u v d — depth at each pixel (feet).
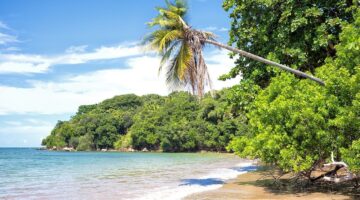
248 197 56.75
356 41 44.62
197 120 337.11
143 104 499.92
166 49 63.62
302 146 51.21
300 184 63.57
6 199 62.39
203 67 58.75
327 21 61.41
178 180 86.33
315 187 62.23
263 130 54.44
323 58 67.21
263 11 69.51
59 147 472.03
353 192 56.39
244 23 71.51
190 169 122.42
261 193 60.70
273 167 86.58
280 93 55.31
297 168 50.16
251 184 73.72
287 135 51.57
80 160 219.82
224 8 75.10
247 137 66.03
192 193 62.90
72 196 64.75
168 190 68.18
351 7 57.82
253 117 59.62
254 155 59.00
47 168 147.64
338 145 49.03
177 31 60.59
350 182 59.47
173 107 376.68
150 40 64.39
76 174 114.52
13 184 87.10
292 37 66.03
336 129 48.96
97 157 266.57
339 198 51.88
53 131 510.58
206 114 332.39
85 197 63.10
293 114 49.65
